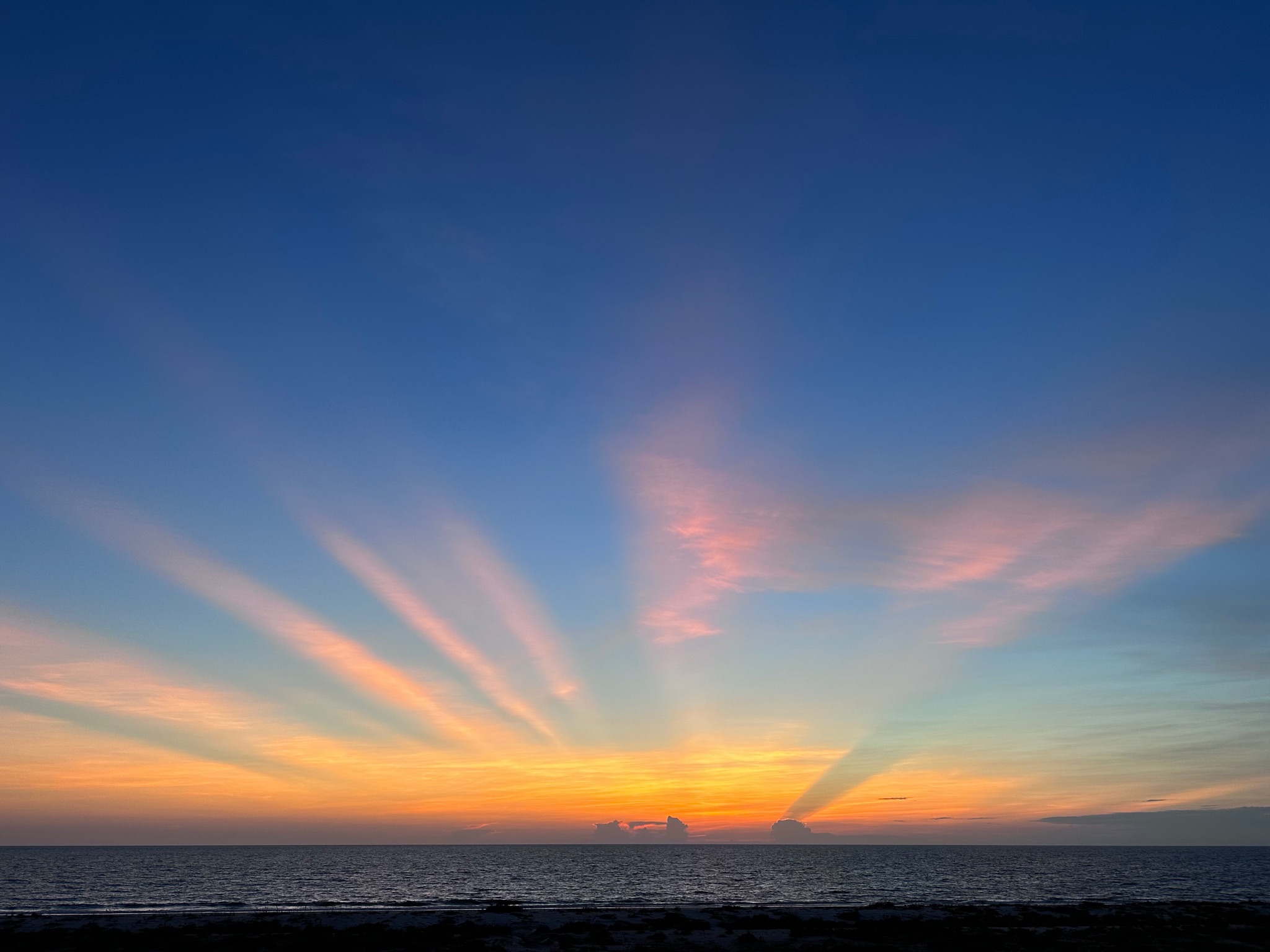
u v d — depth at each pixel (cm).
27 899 11012
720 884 15800
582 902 11112
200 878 16688
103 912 8738
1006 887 14938
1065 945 5838
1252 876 19550
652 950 5634
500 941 6028
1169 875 19625
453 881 16250
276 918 7762
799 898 12094
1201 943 5950
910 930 6700
